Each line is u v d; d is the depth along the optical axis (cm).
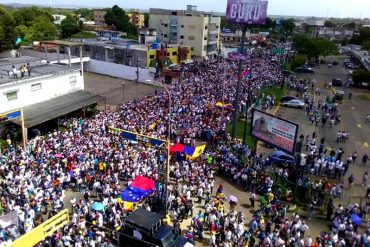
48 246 2016
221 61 8638
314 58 11294
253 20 3981
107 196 2600
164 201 2511
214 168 3266
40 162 2936
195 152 3200
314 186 2883
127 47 8125
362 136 4534
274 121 3216
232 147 3612
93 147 3259
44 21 11012
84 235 2116
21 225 2159
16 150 3303
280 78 7350
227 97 5219
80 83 4947
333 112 5266
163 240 1817
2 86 3734
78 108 4384
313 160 3388
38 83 4241
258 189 2961
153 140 2542
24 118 3822
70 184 2894
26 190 2491
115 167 2992
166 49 8356
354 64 11144
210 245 2206
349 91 7319
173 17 10625
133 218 1897
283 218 2408
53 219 1669
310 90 7088
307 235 2453
